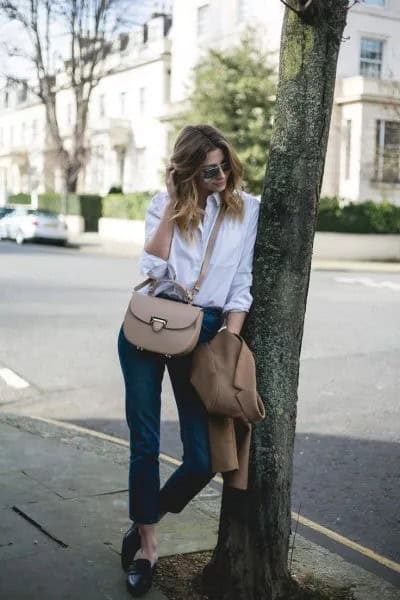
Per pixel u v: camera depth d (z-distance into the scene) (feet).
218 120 78.84
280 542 9.66
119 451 16.75
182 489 9.57
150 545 9.87
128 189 136.56
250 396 8.81
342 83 93.81
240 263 9.45
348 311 40.50
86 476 14.49
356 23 95.40
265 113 77.51
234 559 9.58
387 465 16.88
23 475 14.46
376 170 91.81
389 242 82.58
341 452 17.72
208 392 8.84
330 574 10.93
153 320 9.09
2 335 30.89
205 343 9.20
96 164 144.15
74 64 110.93
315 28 8.87
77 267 60.23
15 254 72.54
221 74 80.33
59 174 153.28
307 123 9.04
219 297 9.43
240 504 9.55
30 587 9.70
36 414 20.59
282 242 9.23
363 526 13.61
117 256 75.25
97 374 24.94
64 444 16.99
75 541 11.17
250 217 9.45
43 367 25.73
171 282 9.36
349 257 81.15
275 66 82.33
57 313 36.45
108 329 32.58
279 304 9.34
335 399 22.44
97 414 20.68
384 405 21.84
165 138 124.47
